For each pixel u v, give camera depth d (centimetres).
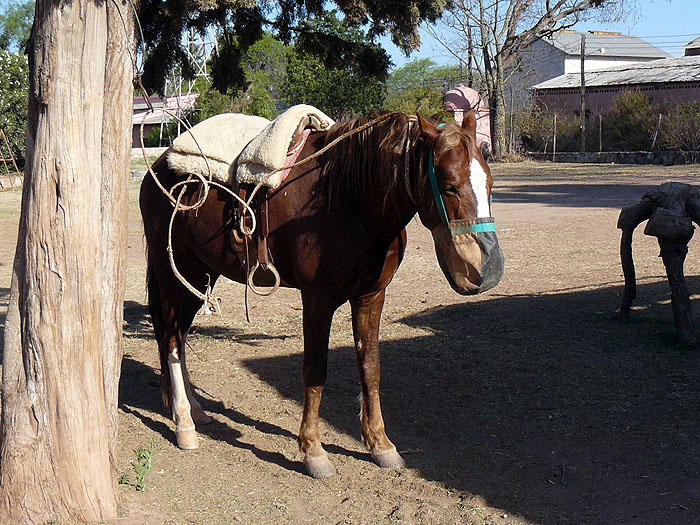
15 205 1831
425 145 346
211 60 670
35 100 320
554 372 564
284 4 630
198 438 459
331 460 424
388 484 392
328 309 389
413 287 902
